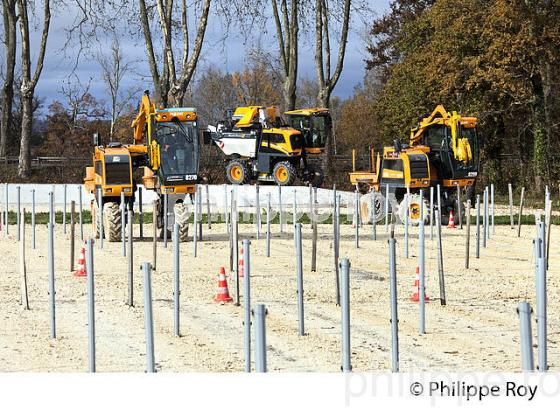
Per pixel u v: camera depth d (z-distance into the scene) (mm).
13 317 25328
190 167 44531
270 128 72562
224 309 26562
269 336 22812
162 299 28250
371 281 31672
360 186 62469
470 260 37531
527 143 90500
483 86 80188
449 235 47875
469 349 21359
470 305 27109
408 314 25656
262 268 35031
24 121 82875
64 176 82000
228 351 21297
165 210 42000
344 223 55375
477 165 55875
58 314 25719
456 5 79375
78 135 117875
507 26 75438
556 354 20844
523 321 15969
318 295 28922
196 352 21219
